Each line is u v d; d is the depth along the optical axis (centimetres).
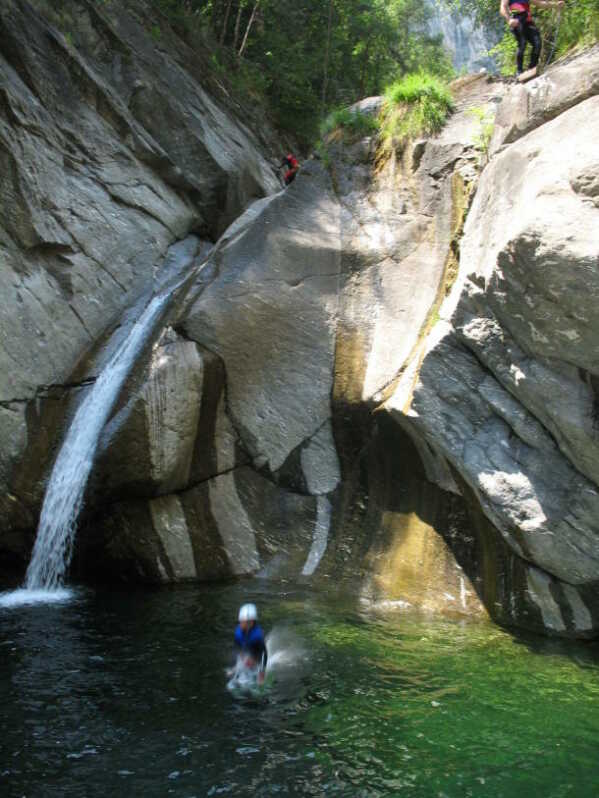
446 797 494
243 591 948
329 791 498
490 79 1285
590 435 728
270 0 2970
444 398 845
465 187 1133
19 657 719
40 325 1170
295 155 2698
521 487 791
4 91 1228
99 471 992
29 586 990
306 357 1080
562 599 814
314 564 991
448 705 629
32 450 1095
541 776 520
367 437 1016
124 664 708
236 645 686
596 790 504
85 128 1468
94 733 571
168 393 1004
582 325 692
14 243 1187
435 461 927
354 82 3475
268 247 1160
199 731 577
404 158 1216
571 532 770
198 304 1092
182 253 1559
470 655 746
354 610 882
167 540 1016
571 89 879
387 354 1049
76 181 1369
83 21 1697
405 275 1108
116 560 1030
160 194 1584
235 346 1077
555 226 684
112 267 1357
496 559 872
